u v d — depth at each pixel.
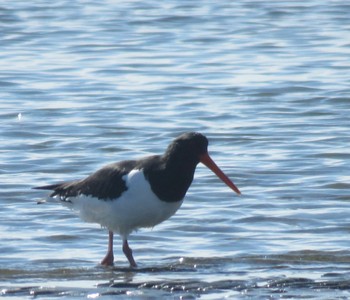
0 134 18.75
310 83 23.31
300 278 10.52
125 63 25.75
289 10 34.62
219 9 34.84
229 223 13.21
